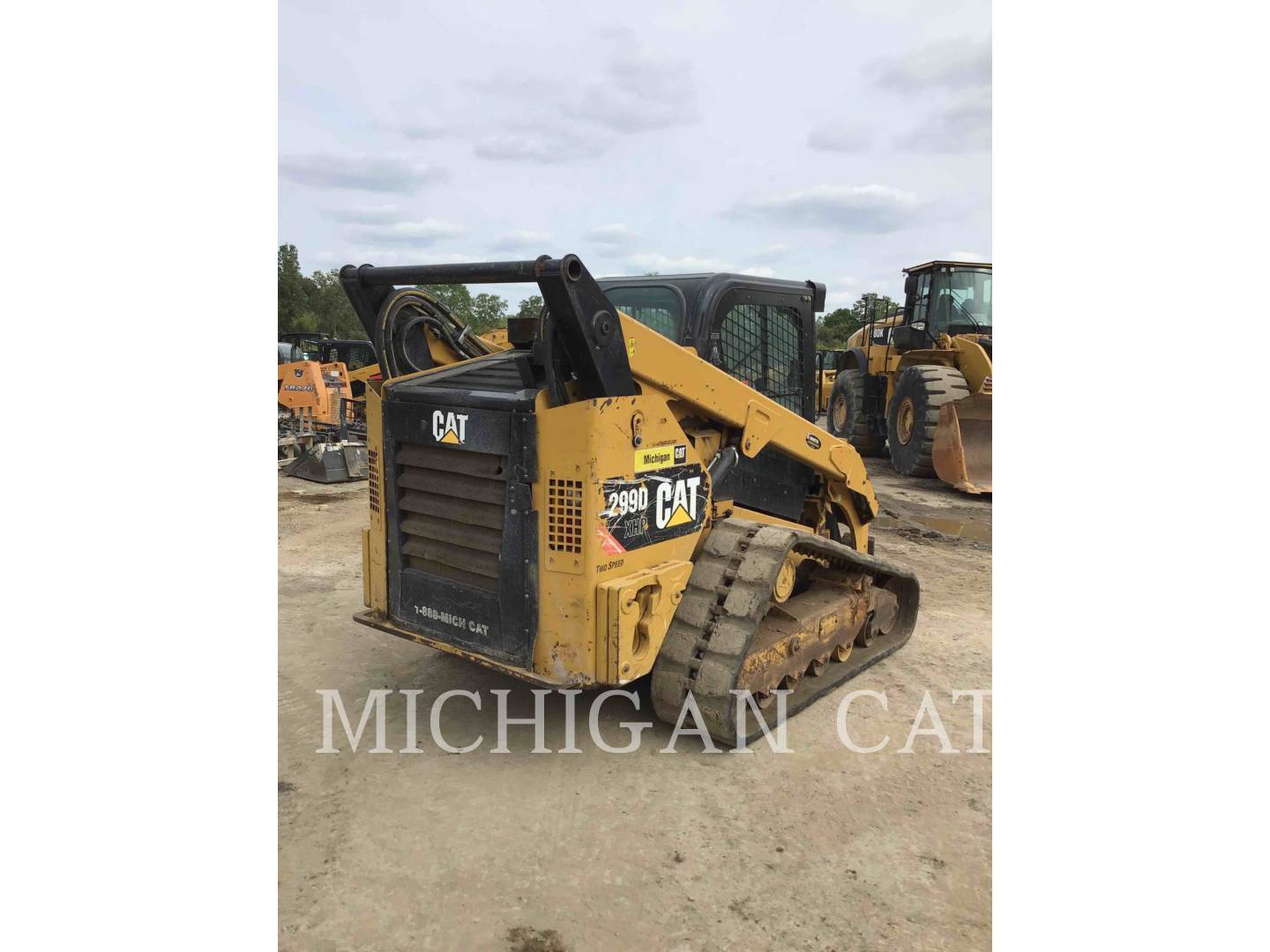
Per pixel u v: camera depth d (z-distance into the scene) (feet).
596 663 10.19
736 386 12.55
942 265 35.24
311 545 22.21
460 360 13.58
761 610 10.98
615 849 9.10
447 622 11.47
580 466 9.94
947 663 14.76
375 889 8.34
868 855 9.07
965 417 32.01
